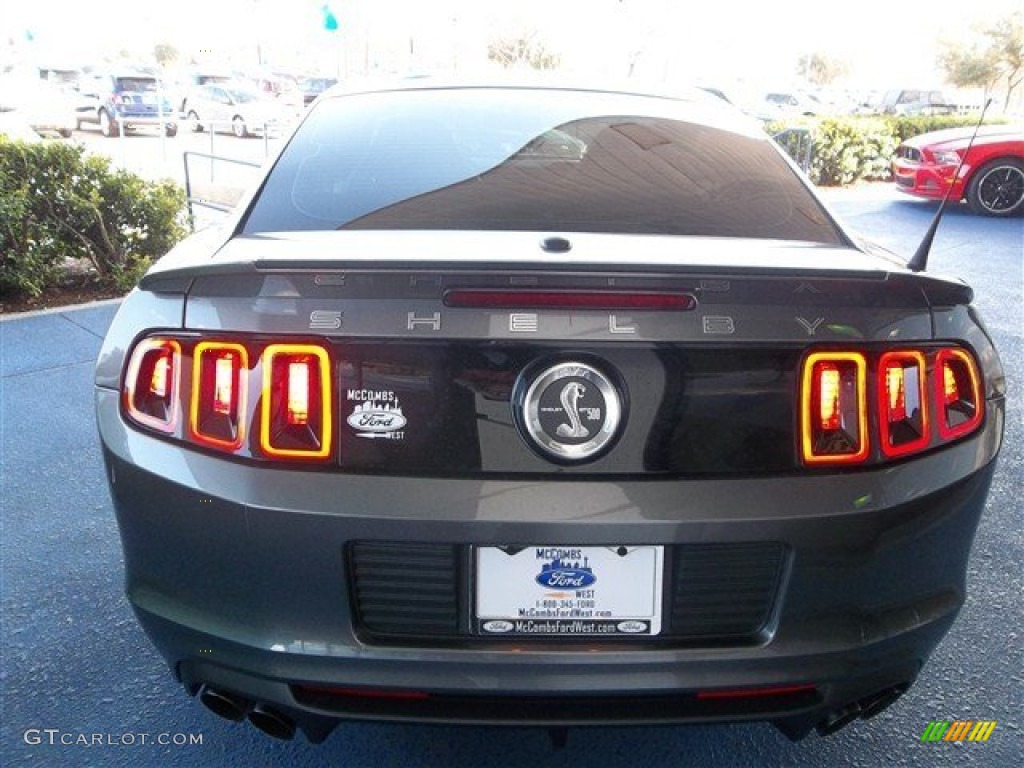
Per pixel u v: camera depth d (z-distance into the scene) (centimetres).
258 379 165
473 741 228
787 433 166
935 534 177
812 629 170
